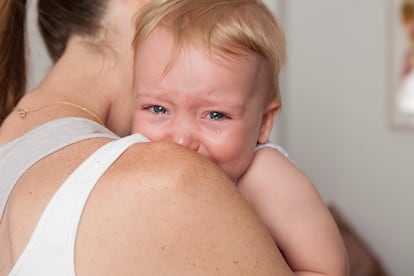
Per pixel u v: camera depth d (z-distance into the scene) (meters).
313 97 4.49
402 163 4.32
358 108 4.39
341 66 4.41
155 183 0.93
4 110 1.50
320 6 4.43
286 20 4.50
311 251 1.20
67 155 1.02
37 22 1.40
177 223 0.92
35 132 1.10
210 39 1.16
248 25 1.21
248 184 1.26
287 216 1.23
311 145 4.52
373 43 4.32
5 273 0.99
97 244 0.91
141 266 0.90
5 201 1.02
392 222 4.37
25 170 1.02
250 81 1.22
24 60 1.52
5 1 1.47
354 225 4.45
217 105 1.18
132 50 1.32
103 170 0.96
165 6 1.21
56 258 0.91
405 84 4.26
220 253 0.93
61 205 0.93
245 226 0.97
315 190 1.26
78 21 1.33
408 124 4.26
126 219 0.92
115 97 1.32
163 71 1.17
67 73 1.29
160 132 1.19
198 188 0.95
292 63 4.51
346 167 4.45
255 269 0.95
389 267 4.39
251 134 1.24
